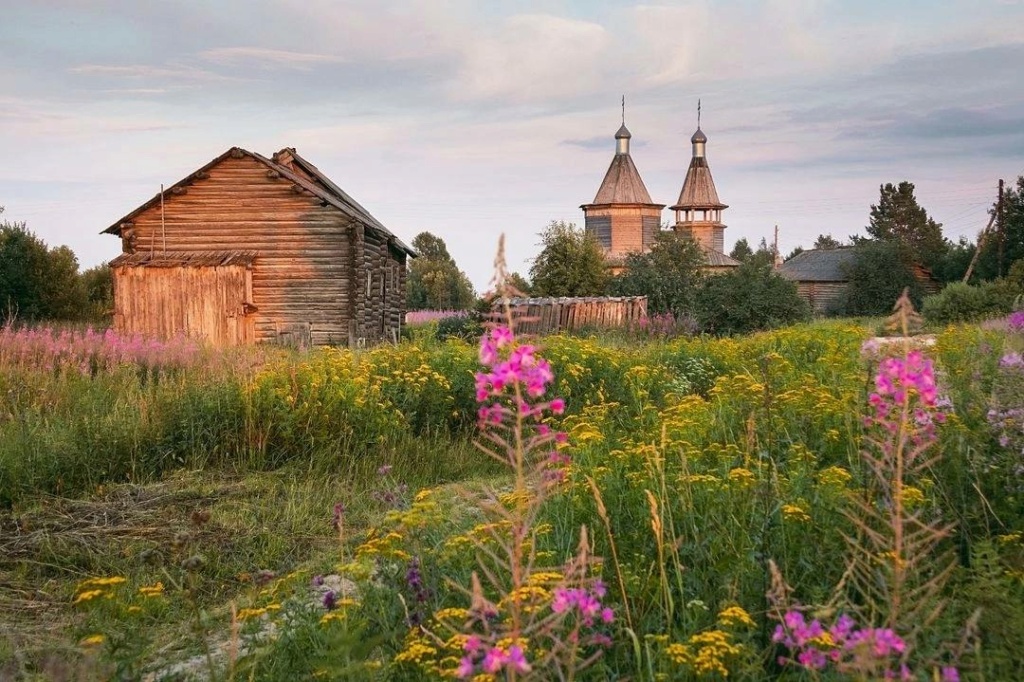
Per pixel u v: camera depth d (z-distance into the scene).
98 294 42.41
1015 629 3.71
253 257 25.56
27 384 12.26
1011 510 5.33
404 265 36.31
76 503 8.49
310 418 10.52
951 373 8.34
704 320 34.09
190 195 26.44
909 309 3.56
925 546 4.71
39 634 5.65
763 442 7.05
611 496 5.86
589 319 31.02
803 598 4.50
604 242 93.56
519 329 3.06
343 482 9.55
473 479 9.67
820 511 5.16
